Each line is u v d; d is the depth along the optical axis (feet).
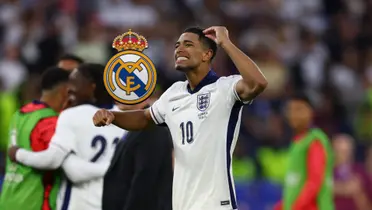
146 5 187.21
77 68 80.38
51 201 80.33
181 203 65.10
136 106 78.95
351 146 146.51
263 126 152.76
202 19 184.55
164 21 180.24
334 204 126.72
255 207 136.05
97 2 186.29
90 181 77.82
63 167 77.77
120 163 77.77
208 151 64.44
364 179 134.21
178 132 66.08
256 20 188.24
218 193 64.08
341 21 198.90
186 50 65.92
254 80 62.34
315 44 188.55
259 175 141.18
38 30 177.17
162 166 78.18
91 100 79.97
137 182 76.64
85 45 169.17
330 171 105.09
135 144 77.51
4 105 135.13
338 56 190.49
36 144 80.18
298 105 105.91
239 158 142.92
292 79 171.63
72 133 77.87
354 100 169.99
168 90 68.03
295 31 189.06
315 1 202.69
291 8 198.39
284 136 151.64
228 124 64.64
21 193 80.12
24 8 184.55
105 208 77.56
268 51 176.65
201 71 66.28
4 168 126.62
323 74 177.88
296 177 104.83
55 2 183.83
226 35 64.28
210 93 65.26
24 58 168.35
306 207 102.83
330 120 162.20
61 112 81.76
